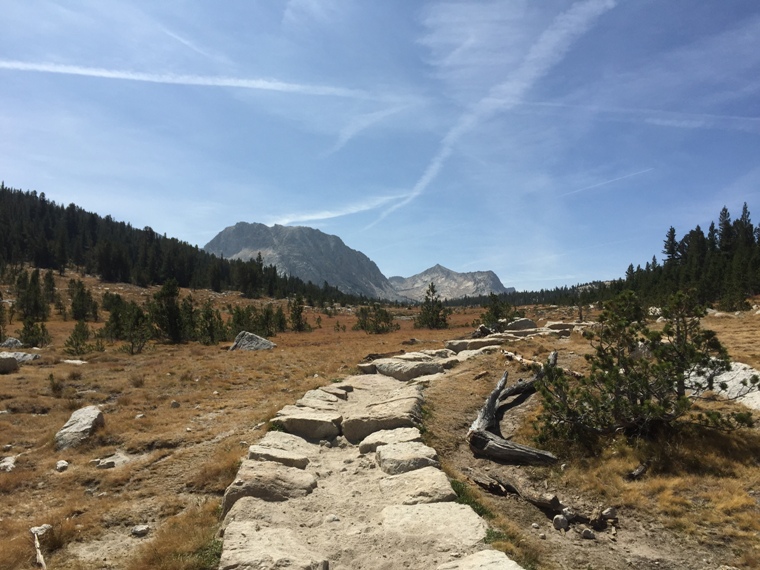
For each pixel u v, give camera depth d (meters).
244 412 15.46
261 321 46.22
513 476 10.37
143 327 31.75
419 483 8.68
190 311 42.69
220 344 38.22
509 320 39.44
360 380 19.30
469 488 9.05
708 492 8.81
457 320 72.56
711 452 10.05
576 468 10.23
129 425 14.21
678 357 11.37
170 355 28.66
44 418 15.48
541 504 8.86
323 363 24.48
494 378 17.88
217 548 6.78
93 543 7.83
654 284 73.75
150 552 6.80
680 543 7.63
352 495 8.81
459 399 15.43
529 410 14.21
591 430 11.30
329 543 6.96
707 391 13.05
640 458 10.19
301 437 12.34
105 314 73.06
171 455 11.95
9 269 104.88
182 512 8.73
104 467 11.48
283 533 6.89
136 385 19.61
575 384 15.80
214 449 11.88
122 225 186.00
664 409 10.47
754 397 12.20
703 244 96.12
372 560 6.49
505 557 5.99
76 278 118.06
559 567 6.88
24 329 35.62
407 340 34.44
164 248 155.62
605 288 86.50
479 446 11.62
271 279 136.88
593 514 8.48
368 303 148.12
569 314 73.94
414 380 18.64
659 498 8.80
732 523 7.95
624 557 7.34
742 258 69.38
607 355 12.28
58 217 165.38
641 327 12.22
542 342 24.72
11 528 8.41
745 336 22.11
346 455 11.37
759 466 9.54
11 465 11.68
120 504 9.20
